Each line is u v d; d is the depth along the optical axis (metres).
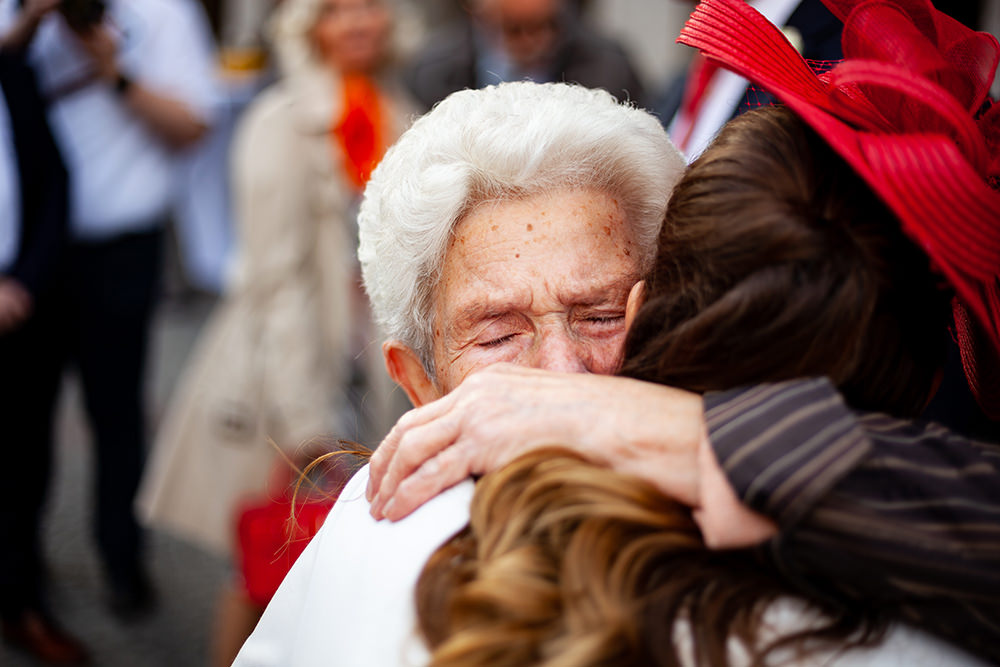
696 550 0.64
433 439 0.72
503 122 0.92
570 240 0.93
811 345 0.66
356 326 2.54
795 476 0.60
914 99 0.73
